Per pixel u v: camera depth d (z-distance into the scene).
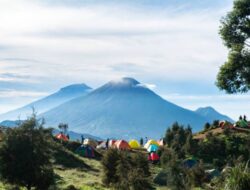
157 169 80.62
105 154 57.81
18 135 37.00
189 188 49.34
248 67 29.41
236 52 29.48
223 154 91.56
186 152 92.94
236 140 95.56
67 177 60.16
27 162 36.66
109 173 56.59
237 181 20.64
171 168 52.47
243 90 29.84
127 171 53.78
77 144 92.69
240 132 102.62
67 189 47.25
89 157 88.81
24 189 40.41
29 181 36.97
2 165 36.62
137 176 47.50
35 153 37.03
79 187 50.25
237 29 29.94
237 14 29.55
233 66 29.52
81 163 76.75
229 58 29.69
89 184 55.00
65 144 91.62
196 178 59.97
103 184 56.56
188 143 94.38
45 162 37.66
